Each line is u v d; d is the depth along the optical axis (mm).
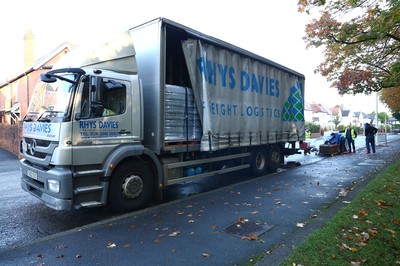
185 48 6859
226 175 10453
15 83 27922
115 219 5367
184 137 6953
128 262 3775
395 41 9266
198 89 7121
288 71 11281
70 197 5094
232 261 3797
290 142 11617
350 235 4328
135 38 6793
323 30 8625
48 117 5539
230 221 5285
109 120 5730
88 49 6188
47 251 4086
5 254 3994
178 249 4141
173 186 8773
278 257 3730
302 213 5754
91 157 5410
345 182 8758
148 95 6516
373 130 17328
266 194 7270
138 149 6012
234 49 8195
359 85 11523
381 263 3598
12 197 7398
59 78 5207
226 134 7832
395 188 7176
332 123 72000
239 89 8500
